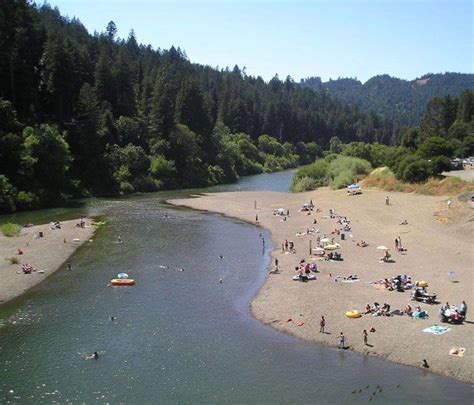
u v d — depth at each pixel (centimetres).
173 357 3672
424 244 6481
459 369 3378
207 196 11800
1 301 4744
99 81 13888
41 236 7175
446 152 11438
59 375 3412
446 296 4622
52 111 12525
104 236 7438
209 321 4319
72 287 5172
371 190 10569
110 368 3512
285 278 5394
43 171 10488
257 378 3366
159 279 5469
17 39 11850
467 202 7769
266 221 8706
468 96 17912
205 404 3059
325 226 7975
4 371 3459
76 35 18100
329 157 15750
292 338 3962
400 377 3331
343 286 5028
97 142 12169
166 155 14188
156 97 14462
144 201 11088
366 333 3853
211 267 5934
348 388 3216
